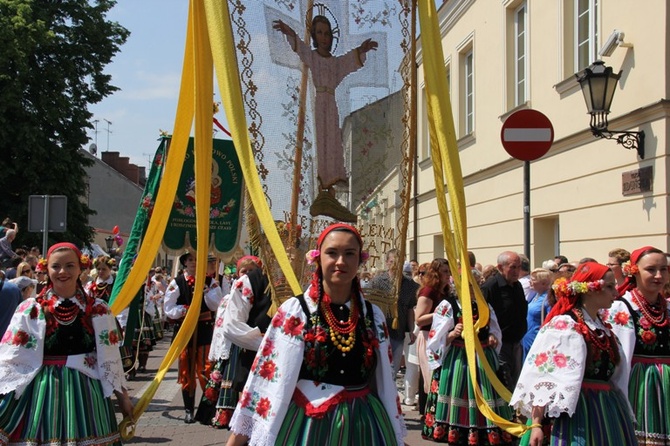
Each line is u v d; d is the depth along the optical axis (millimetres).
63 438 4180
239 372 5539
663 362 4742
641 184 8562
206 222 4258
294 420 3062
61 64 24797
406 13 4516
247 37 4164
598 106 8320
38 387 4230
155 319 14562
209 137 4219
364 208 4410
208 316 7879
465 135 14977
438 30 4383
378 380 3230
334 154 4340
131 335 7820
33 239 23750
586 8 10234
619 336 4734
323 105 4328
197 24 4219
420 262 18703
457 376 6211
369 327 3213
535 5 11547
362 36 4469
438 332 6301
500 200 13094
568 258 10477
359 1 4484
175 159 4715
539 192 11430
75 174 25062
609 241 9336
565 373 3881
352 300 3238
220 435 6977
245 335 5316
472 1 14492
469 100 15477
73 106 25266
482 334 6277
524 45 12398
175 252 8516
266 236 4043
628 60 8883
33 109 24125
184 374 7715
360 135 4422
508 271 6734
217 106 6172
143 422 7688
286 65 4246
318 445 3012
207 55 4219
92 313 4453
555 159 10898
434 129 4359
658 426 4652
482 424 6109
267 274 4184
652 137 8375
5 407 4176
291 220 4215
